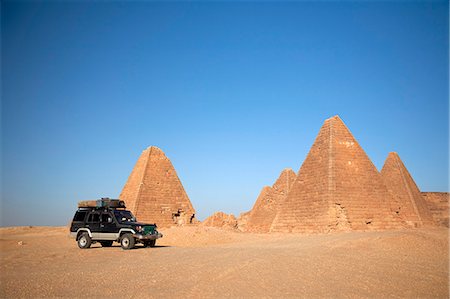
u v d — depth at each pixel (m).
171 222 56.97
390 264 18.41
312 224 45.78
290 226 48.38
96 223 29.17
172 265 18.42
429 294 13.45
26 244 35.91
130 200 57.22
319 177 47.22
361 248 22.92
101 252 25.66
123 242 27.81
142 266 18.55
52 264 20.31
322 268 17.27
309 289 13.71
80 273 17.11
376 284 14.58
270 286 14.08
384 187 48.59
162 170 59.16
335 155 47.00
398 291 13.71
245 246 30.11
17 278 16.16
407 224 48.91
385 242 24.03
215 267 17.45
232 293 13.14
